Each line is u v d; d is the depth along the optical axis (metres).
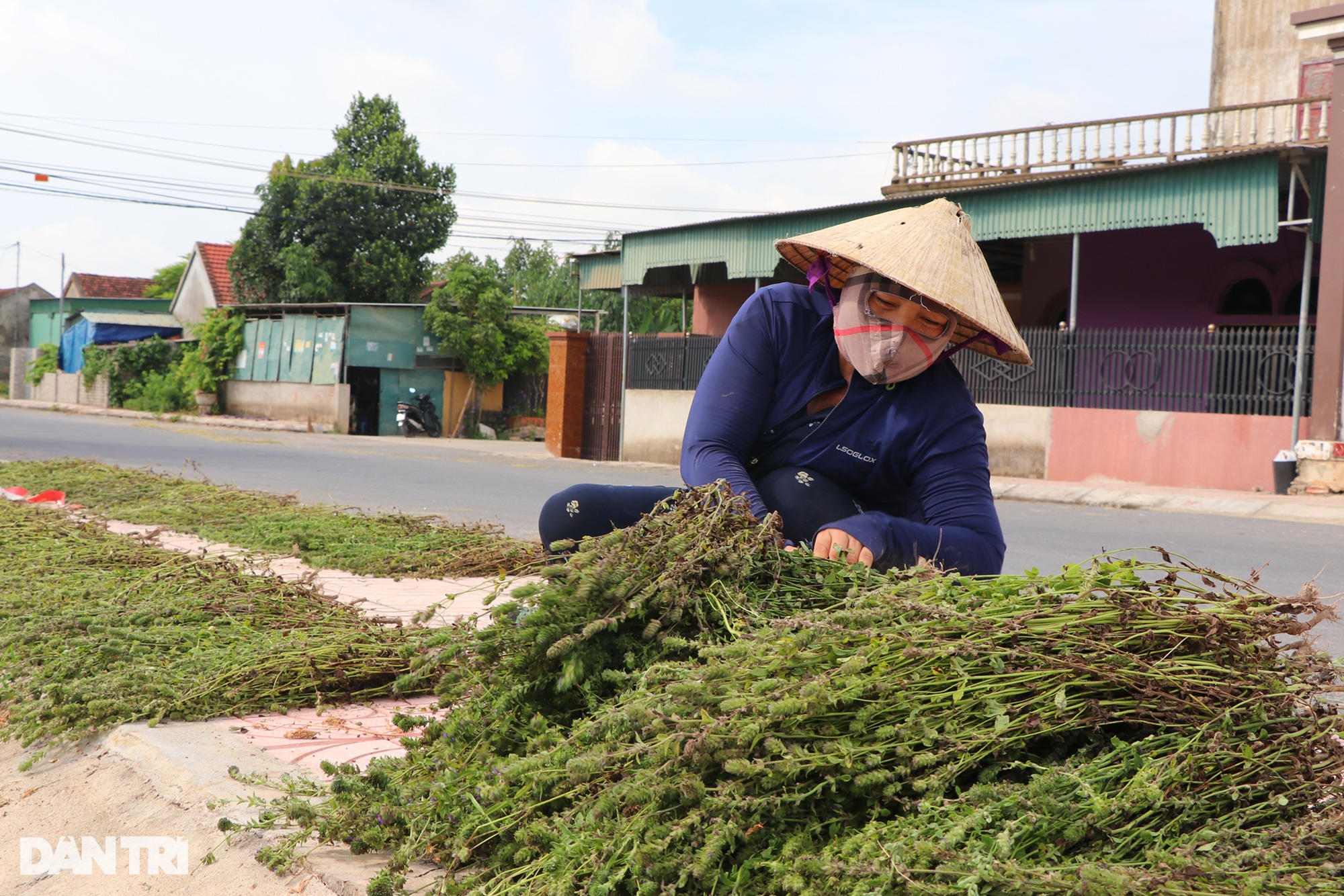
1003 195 15.07
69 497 7.95
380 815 1.92
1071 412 14.40
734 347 2.56
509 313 27.72
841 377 2.54
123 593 3.91
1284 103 13.86
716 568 1.99
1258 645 1.82
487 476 13.56
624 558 2.00
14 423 22.83
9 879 2.13
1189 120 14.95
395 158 30.58
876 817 1.54
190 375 31.09
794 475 2.45
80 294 51.00
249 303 30.81
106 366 34.09
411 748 2.13
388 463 15.14
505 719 2.00
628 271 19.48
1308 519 10.95
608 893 1.47
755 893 1.46
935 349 2.37
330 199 29.67
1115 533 9.12
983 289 2.35
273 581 4.20
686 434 2.55
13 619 3.64
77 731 2.76
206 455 14.99
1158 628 1.75
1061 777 1.53
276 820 2.09
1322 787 1.57
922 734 1.58
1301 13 12.50
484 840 1.76
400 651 2.45
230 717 2.90
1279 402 12.92
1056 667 1.69
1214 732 1.67
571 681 1.87
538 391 27.67
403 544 5.79
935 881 1.34
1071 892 1.29
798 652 1.68
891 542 2.18
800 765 1.50
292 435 23.19
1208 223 13.18
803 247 2.49
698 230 18.31
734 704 1.53
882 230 2.40
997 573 2.32
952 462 2.43
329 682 3.10
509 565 5.45
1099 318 16.86
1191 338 13.53
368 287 30.59
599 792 1.67
